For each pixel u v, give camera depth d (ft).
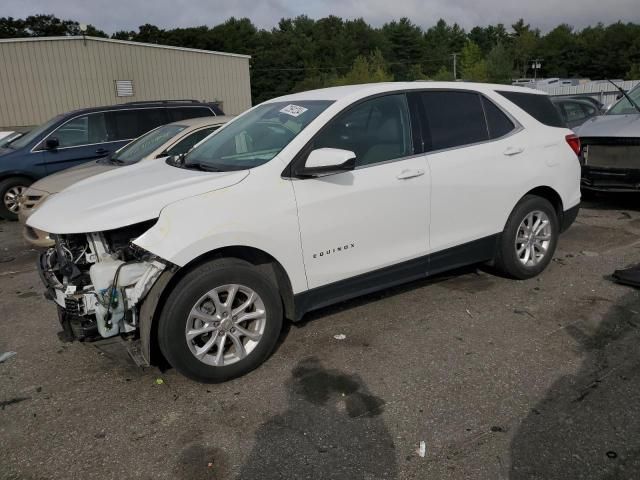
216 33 320.91
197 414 10.80
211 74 84.84
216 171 12.74
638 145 23.47
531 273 16.85
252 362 12.07
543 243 17.08
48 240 17.85
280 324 12.42
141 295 10.89
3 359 13.51
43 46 71.05
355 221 13.01
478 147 15.23
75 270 11.42
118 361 13.12
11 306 17.22
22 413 11.12
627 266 18.06
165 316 10.96
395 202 13.56
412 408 10.68
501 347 12.92
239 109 88.94
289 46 337.52
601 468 8.86
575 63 369.50
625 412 10.25
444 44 392.27
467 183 14.85
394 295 16.25
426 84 14.92
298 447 9.68
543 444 9.48
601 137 24.39
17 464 9.58
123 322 11.30
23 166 29.94
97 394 11.70
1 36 264.52
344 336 13.79
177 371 12.05
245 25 330.13
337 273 13.03
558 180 16.97
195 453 9.66
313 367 12.37
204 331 11.39
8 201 30.35
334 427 10.19
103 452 9.79
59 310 12.41
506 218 15.99
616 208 26.71
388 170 13.48
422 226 14.25
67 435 10.32
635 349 12.52
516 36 431.02
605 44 358.43
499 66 269.85
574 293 15.92
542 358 12.34
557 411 10.37
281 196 11.99
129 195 11.87
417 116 14.39
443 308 15.21
